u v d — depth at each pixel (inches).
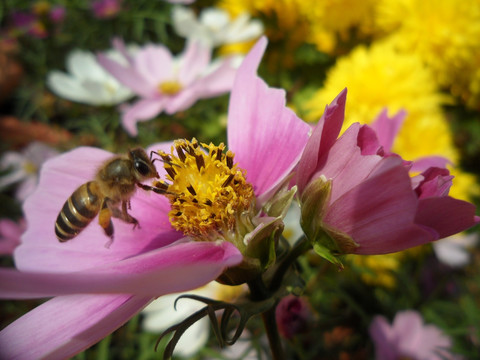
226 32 5.0
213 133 5.0
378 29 4.7
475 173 4.9
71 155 2.3
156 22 6.6
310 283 3.2
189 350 3.6
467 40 4.3
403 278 4.0
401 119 2.4
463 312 3.9
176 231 2.1
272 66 5.0
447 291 4.2
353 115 3.8
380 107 3.8
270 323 2.0
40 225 2.2
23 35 7.3
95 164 2.3
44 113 7.0
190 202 1.9
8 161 5.7
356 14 4.7
